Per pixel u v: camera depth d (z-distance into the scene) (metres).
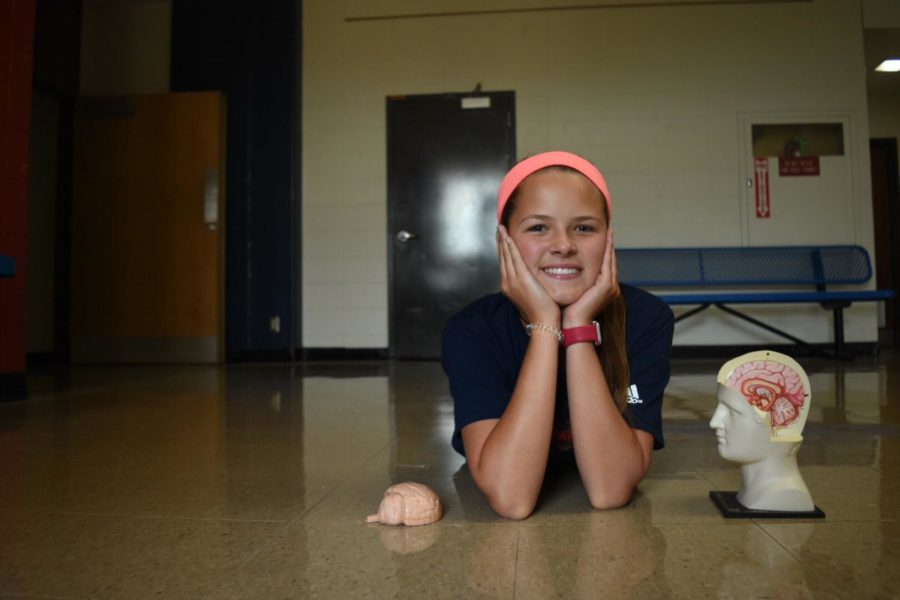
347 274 4.87
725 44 4.74
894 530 0.83
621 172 4.75
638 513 0.93
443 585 0.68
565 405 1.03
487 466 0.90
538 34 4.82
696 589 0.65
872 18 4.68
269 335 4.84
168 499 1.08
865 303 4.56
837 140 4.68
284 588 0.68
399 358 4.81
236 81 4.97
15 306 2.59
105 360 4.81
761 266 4.55
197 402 2.49
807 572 0.69
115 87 5.18
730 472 1.21
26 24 2.68
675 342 4.64
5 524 0.94
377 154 4.89
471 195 4.82
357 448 1.55
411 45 4.89
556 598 0.64
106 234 4.88
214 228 4.82
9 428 1.88
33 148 4.93
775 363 0.90
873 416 1.86
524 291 0.89
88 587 0.69
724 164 4.70
